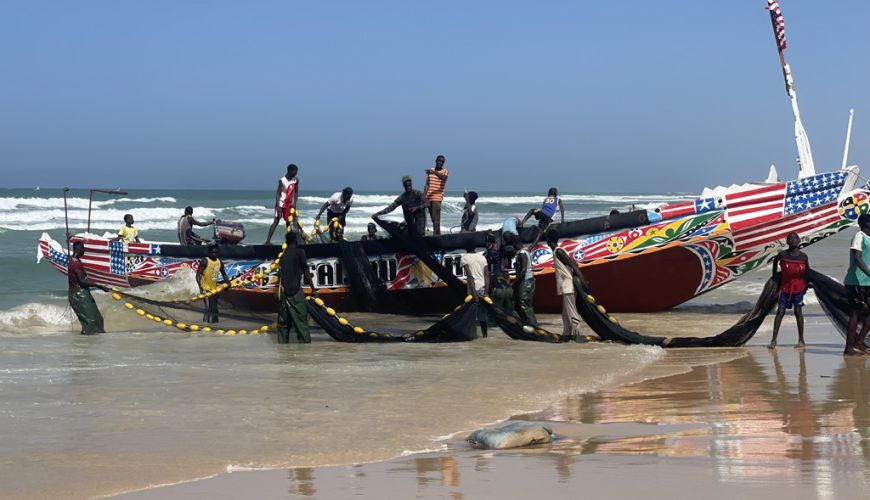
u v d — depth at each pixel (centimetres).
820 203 1631
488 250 1625
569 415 848
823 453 673
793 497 545
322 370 1122
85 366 1170
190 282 1800
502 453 692
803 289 1289
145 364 1188
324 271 1742
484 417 838
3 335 1547
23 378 1070
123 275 1898
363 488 591
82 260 1925
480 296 1430
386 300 1709
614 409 877
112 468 655
